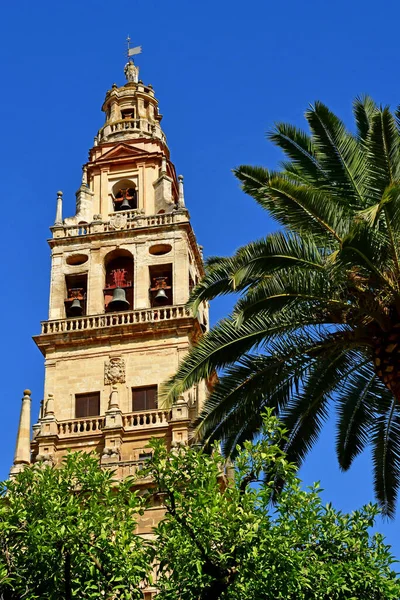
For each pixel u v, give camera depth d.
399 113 34.41
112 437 57.84
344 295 33.66
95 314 62.44
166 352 60.88
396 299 32.47
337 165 34.75
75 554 32.00
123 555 32.16
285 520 33.44
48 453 58.00
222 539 31.73
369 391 37.69
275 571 31.56
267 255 32.72
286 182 32.28
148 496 33.84
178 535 32.47
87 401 60.38
